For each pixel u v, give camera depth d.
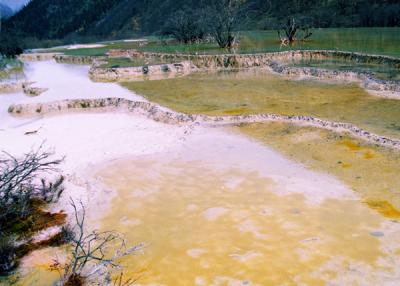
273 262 4.00
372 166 5.84
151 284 3.81
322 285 3.66
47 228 4.88
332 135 7.08
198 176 6.00
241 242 4.36
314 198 5.15
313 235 4.39
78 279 3.89
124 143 7.57
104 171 6.38
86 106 10.72
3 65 20.98
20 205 5.16
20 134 8.48
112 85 13.41
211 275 3.88
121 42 34.62
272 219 4.75
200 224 4.76
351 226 4.51
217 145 7.16
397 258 3.94
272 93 10.79
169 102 10.31
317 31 26.00
